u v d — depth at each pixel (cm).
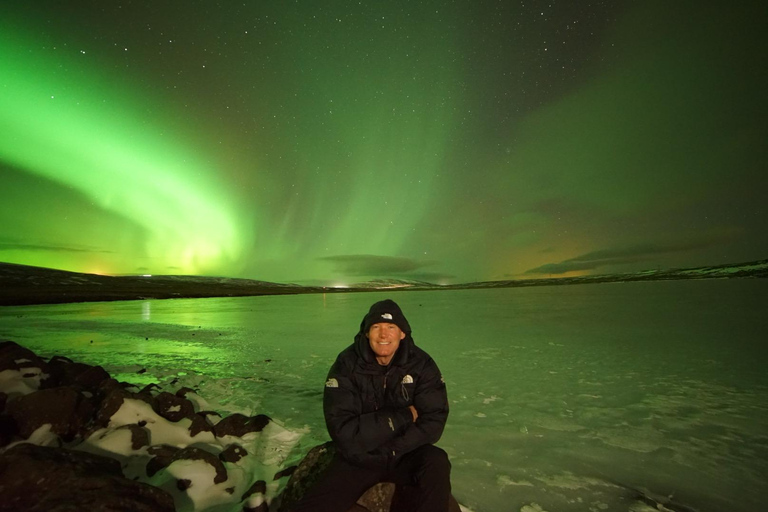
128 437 332
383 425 233
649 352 868
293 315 2278
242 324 1738
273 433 405
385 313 248
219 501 279
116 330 1503
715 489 306
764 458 357
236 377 685
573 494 298
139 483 241
